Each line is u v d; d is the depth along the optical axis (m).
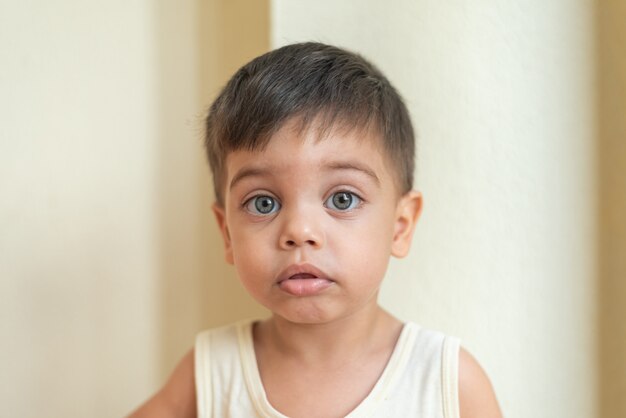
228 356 0.89
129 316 1.09
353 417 0.82
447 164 1.00
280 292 0.76
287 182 0.75
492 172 0.99
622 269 0.95
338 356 0.85
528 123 0.98
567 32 0.96
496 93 0.98
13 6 1.02
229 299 1.13
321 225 0.75
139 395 1.10
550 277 0.98
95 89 1.06
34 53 1.03
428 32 1.00
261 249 0.76
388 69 1.00
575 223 0.97
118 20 1.07
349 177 0.76
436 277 1.01
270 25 1.00
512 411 1.00
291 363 0.85
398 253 0.87
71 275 1.06
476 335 1.00
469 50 0.99
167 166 1.10
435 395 0.83
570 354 0.98
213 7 1.11
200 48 1.11
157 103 1.10
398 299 1.02
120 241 1.08
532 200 0.98
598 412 0.97
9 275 1.03
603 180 0.95
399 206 0.86
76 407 1.07
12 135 1.02
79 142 1.06
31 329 1.04
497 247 0.99
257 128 0.75
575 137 0.96
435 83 1.00
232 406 0.85
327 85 0.78
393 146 0.83
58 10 1.04
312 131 0.75
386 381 0.83
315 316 0.76
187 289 1.12
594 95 0.95
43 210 1.04
